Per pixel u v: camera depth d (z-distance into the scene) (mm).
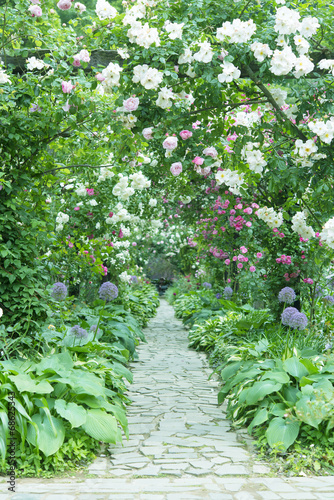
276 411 4164
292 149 5594
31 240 5176
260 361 5090
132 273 13133
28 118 5039
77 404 4105
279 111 5102
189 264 19797
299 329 5422
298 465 3600
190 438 4262
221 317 8812
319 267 7078
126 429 4176
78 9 4922
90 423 3855
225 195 7824
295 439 3881
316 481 3355
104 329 7254
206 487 3193
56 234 7711
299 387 4473
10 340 4609
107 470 3559
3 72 4723
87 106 4871
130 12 4555
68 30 4879
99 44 4797
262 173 5922
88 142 6273
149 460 3740
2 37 4812
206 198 9883
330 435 3902
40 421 3701
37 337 4922
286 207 6488
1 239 4887
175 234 17078
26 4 4734
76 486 3207
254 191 7590
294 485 3254
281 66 4457
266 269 7672
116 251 9945
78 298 9383
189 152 5195
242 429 4539
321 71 5254
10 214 4961
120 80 4770
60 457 3594
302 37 4719
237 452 3912
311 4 5027
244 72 4922
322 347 5609
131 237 12234
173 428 4547
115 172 6133
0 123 4980
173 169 4965
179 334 11461
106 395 4539
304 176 5219
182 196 8484
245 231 7789
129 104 4535
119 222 8742
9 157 5344
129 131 5051
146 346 9617
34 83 4781
